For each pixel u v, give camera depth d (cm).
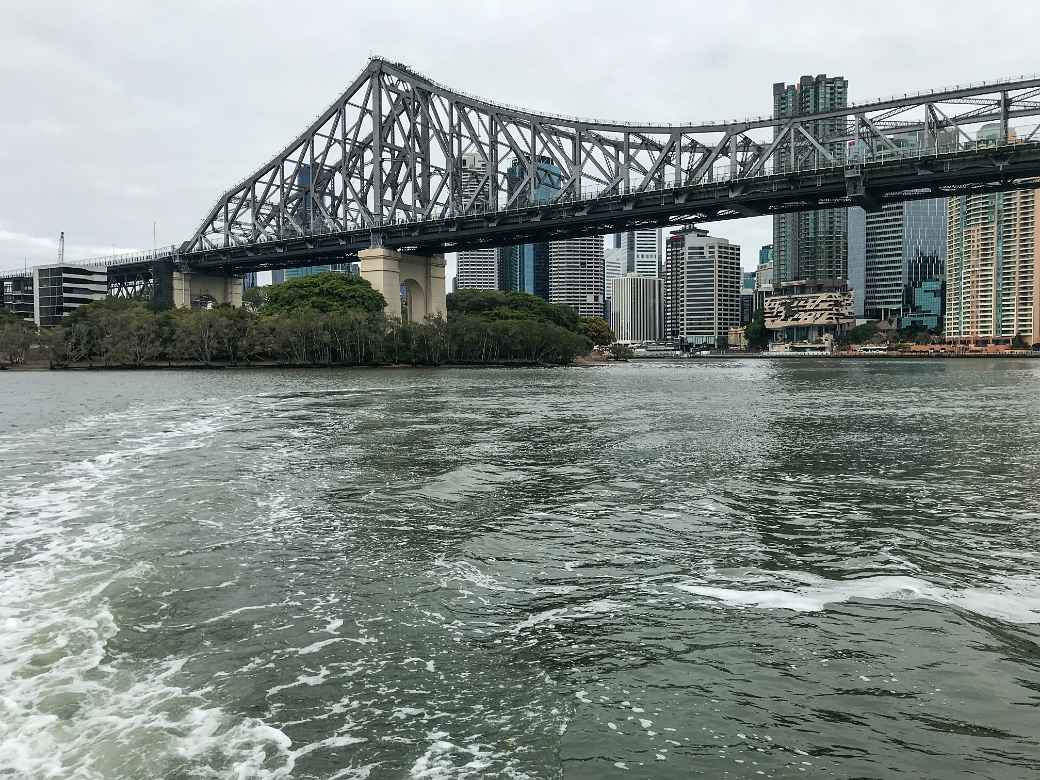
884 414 4084
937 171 8681
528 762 642
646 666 827
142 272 19012
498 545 1327
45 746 656
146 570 1162
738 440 2878
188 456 2412
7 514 1555
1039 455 2488
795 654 855
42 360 13488
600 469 2173
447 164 13312
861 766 633
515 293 19500
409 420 3678
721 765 635
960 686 774
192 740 671
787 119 9581
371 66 14262
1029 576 1151
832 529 1452
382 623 954
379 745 668
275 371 11438
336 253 15338
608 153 11162
